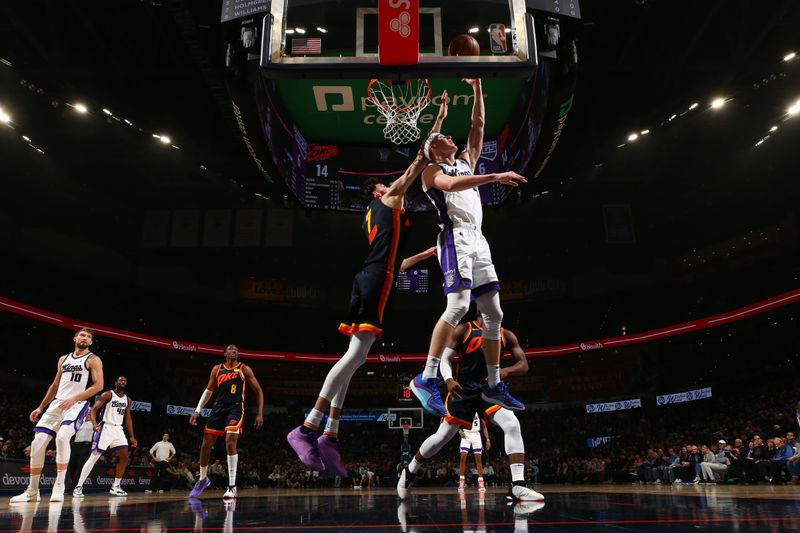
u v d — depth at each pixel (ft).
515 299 110.93
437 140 12.14
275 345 112.68
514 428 14.80
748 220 92.12
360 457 95.86
